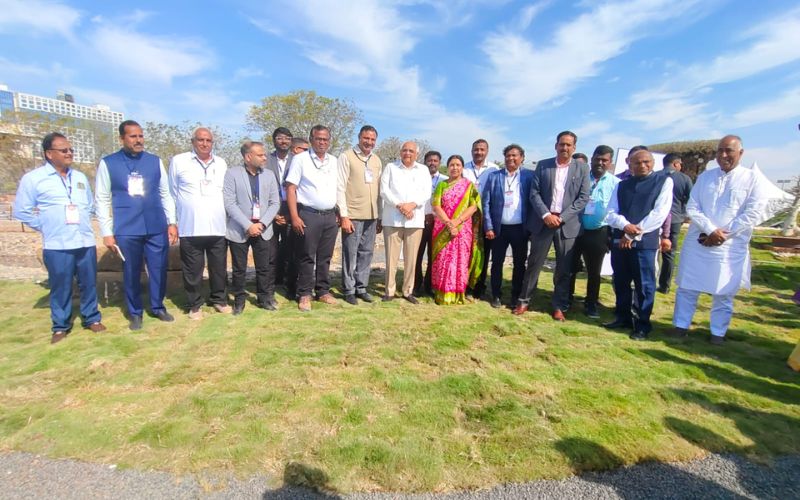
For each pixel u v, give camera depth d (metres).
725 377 3.28
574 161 4.48
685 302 4.22
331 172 4.61
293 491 1.97
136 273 4.00
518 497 1.98
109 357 3.33
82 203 3.79
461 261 5.07
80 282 3.91
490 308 5.04
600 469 2.18
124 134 3.81
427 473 2.09
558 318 4.66
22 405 2.67
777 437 2.49
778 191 7.80
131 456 2.20
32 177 3.54
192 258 4.21
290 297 5.19
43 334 3.90
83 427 2.43
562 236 4.52
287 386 2.93
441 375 3.18
